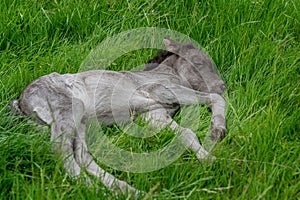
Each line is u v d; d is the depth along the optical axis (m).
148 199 6.01
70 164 6.50
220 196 6.25
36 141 6.75
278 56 8.58
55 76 7.30
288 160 6.84
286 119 7.49
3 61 8.43
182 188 6.38
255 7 9.56
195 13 9.48
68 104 7.07
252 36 9.20
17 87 7.91
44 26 9.16
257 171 6.59
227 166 6.66
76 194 6.11
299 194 6.33
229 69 8.72
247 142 7.07
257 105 7.89
